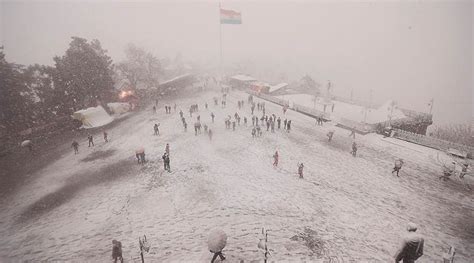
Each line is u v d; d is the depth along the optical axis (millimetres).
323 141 30562
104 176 25797
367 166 24422
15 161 33062
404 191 20203
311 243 14445
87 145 35531
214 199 19719
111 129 41062
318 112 38812
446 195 19578
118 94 54719
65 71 45312
